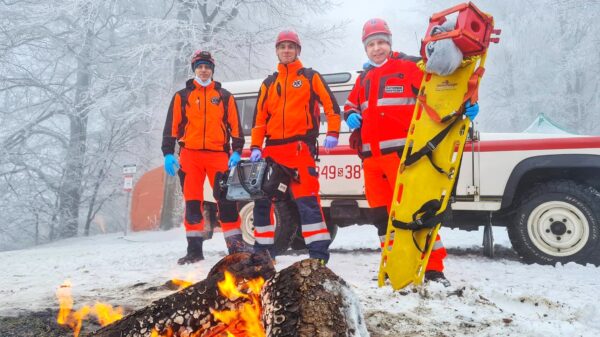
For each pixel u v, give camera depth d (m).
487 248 5.32
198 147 4.84
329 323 1.45
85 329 2.37
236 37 18.66
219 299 1.74
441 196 3.09
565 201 4.84
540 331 2.38
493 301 3.05
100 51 23.12
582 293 3.37
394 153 3.55
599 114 23.58
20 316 2.52
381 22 3.76
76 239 15.42
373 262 4.95
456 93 3.08
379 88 3.65
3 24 21.70
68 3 20.50
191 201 4.90
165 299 1.76
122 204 24.00
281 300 1.51
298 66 3.96
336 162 5.51
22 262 5.77
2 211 22.55
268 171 3.91
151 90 20.73
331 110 3.92
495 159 5.11
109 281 3.87
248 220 5.99
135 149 21.89
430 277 3.37
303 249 5.95
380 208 3.73
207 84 4.97
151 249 7.23
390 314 2.60
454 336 2.30
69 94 25.61
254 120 4.14
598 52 22.39
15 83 22.38
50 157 23.33
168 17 22.36
